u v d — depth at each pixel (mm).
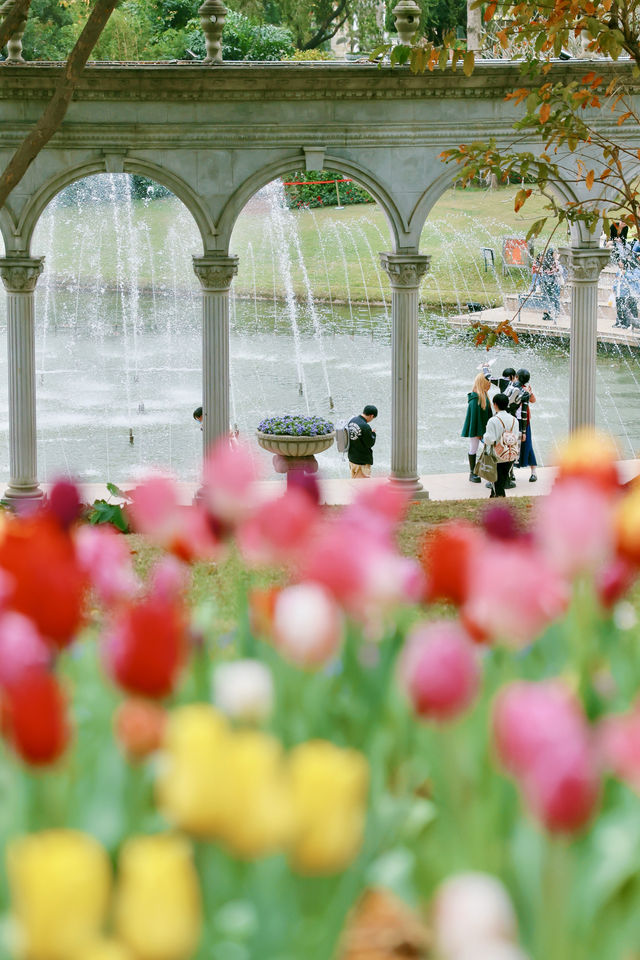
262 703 2633
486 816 2432
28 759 2232
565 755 1982
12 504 16609
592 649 3152
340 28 53375
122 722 2408
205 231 16766
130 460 21062
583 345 17812
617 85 16797
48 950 1673
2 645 2510
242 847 1954
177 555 3404
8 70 15836
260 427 18188
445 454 21828
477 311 40438
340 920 2086
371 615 3170
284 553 3230
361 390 28719
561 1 11578
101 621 4535
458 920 1761
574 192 17312
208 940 2068
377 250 48125
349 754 2674
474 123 16906
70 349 33906
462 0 50844
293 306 42344
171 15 50094
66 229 50219
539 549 3217
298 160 16719
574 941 2137
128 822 2377
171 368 30641
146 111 16359
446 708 2381
